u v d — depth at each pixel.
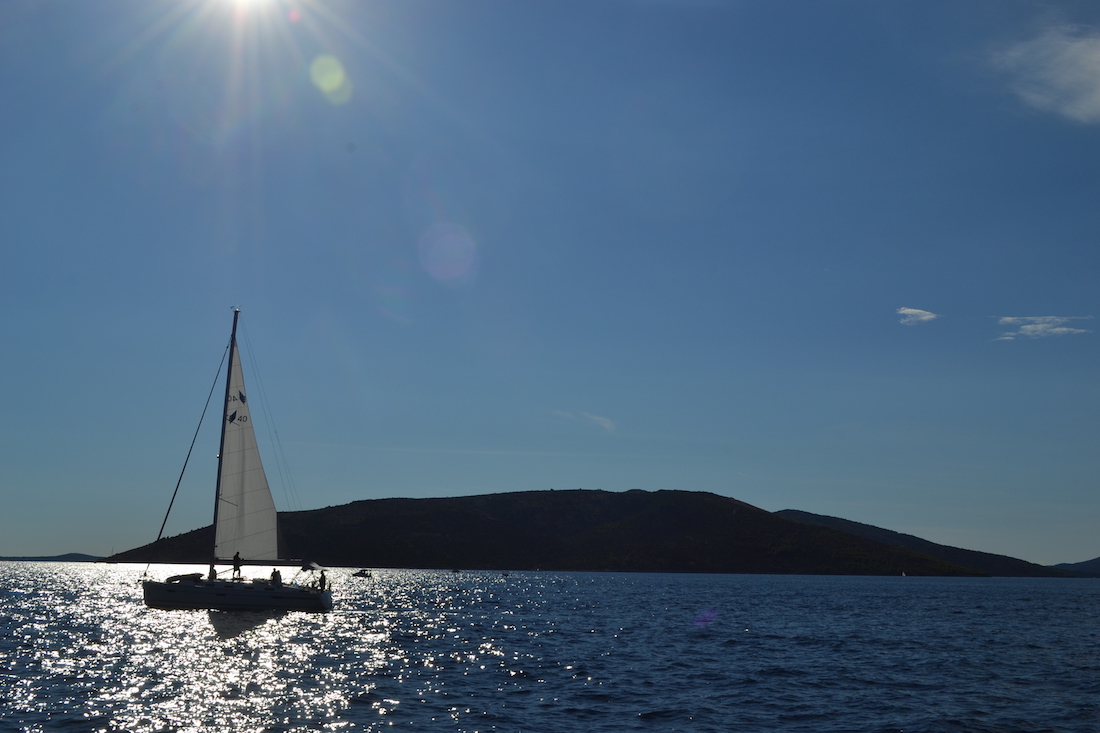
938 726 25.70
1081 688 33.25
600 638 49.56
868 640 51.78
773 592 116.44
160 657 37.72
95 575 163.12
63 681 31.28
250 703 27.36
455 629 53.56
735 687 32.31
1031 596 124.69
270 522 55.38
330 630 50.78
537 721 25.36
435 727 24.27
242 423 54.12
